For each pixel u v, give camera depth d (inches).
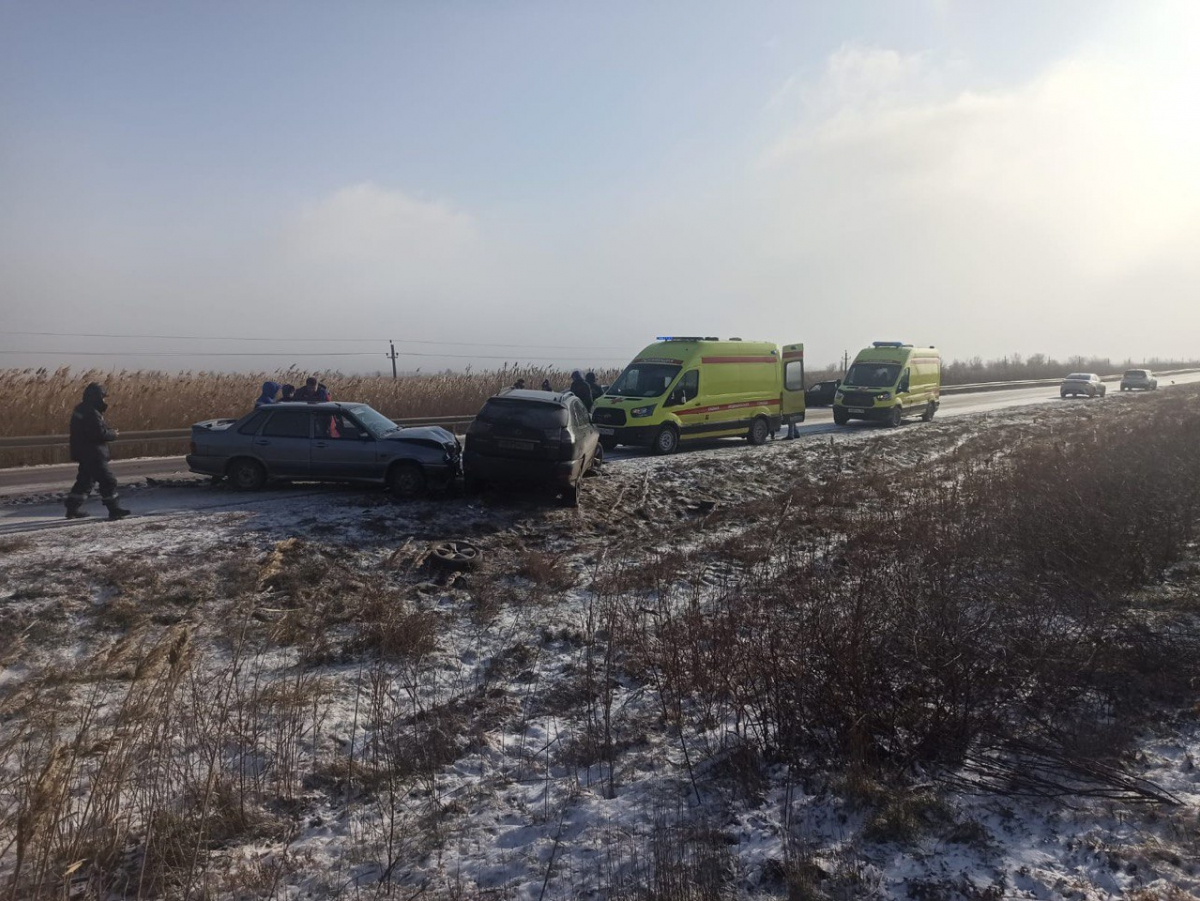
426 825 193.2
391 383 1180.5
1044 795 193.8
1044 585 335.0
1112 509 425.1
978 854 171.6
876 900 156.8
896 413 1150.3
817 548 454.6
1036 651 265.1
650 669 289.7
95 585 350.0
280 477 541.6
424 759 225.6
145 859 167.6
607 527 512.1
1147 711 235.8
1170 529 410.9
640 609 345.4
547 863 174.2
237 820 192.9
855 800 193.6
